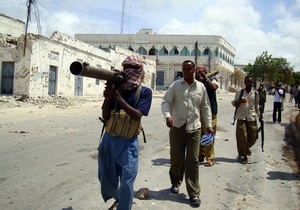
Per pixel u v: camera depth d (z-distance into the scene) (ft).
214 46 155.74
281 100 44.65
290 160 22.66
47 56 65.72
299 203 14.44
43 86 65.05
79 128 32.48
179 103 14.25
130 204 10.49
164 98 14.65
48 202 12.98
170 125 13.82
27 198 13.33
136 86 10.51
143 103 10.44
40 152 21.40
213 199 14.33
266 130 37.22
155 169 18.56
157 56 159.74
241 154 21.33
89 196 13.78
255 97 21.98
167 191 15.01
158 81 160.86
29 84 61.16
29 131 29.60
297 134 33.17
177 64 158.10
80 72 7.89
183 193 14.87
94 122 37.32
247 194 15.30
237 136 21.36
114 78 9.86
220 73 166.71
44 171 17.15
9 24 81.82
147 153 22.58
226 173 18.66
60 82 70.95
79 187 14.85
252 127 21.76
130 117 10.50
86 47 80.59
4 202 12.83
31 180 15.61
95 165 18.75
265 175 18.69
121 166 10.56
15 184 14.97
